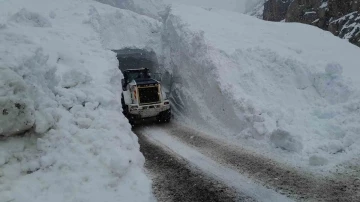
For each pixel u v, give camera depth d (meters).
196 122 10.33
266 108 8.02
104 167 4.92
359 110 7.63
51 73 6.60
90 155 5.13
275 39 12.74
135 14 17.00
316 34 14.11
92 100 6.88
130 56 17.19
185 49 12.32
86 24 13.79
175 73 13.25
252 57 10.52
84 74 7.58
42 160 4.68
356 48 12.68
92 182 4.56
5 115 4.58
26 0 15.17
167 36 15.09
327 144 6.47
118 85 9.65
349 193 4.70
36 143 4.93
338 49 12.16
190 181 5.52
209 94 10.18
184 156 6.92
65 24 12.99
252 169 5.88
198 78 11.12
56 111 5.57
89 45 11.36
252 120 7.89
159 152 7.33
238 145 7.48
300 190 4.91
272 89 9.46
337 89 9.04
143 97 10.47
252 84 9.45
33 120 4.84
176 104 12.26
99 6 17.38
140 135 9.23
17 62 5.53
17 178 4.38
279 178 5.40
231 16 16.34
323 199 4.58
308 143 6.76
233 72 9.76
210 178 5.60
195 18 14.12
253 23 15.27
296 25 15.49
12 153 4.62
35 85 5.64
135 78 12.05
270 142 7.11
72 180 4.50
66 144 5.16
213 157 6.71
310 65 10.09
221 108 9.37
